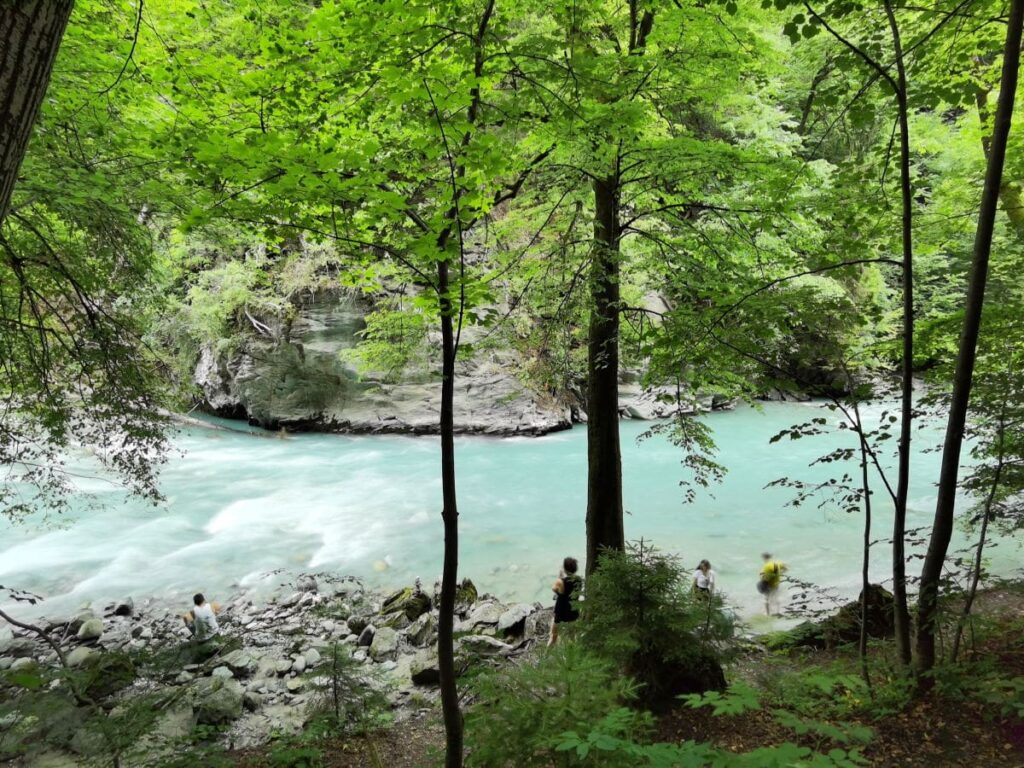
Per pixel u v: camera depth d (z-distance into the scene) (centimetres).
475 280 404
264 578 1186
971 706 447
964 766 390
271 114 626
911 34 678
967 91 600
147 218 857
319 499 1666
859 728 240
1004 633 561
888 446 1920
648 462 1934
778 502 1533
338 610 980
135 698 548
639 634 533
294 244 2350
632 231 880
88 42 641
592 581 584
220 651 834
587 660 378
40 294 799
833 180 651
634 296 1064
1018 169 777
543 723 329
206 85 645
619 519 864
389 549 1330
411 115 463
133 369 806
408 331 1110
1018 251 743
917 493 1505
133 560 1249
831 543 1249
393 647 880
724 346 591
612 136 723
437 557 1288
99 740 492
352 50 529
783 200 749
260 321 2469
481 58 452
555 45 666
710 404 2556
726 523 1400
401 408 2417
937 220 866
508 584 1152
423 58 486
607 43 902
